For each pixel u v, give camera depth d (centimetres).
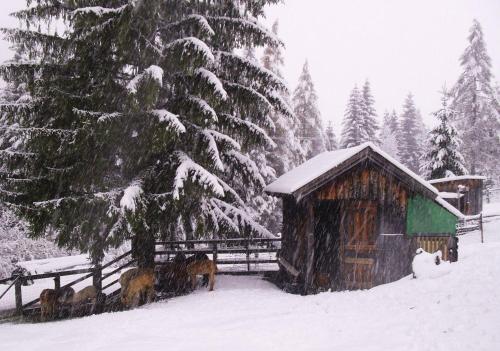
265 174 2186
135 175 1203
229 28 1236
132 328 867
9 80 1123
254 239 1376
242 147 1282
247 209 1431
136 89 1012
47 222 1143
